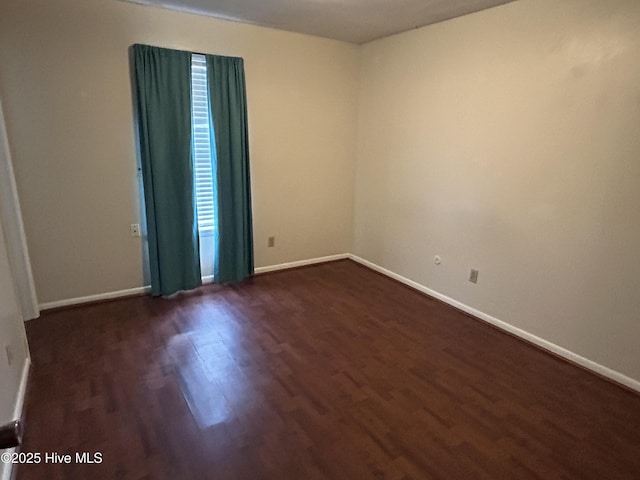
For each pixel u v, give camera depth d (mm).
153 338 2865
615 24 2260
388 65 3889
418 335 3018
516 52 2775
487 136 3051
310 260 4539
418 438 1984
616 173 2352
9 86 2803
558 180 2641
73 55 2959
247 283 3961
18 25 2760
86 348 2715
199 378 2418
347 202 4617
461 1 2795
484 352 2799
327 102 4180
